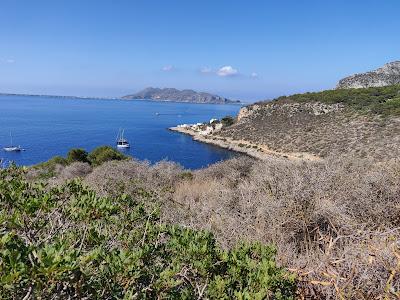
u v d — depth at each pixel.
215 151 57.50
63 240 1.90
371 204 3.79
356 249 2.29
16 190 2.45
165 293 1.80
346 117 53.81
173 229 2.36
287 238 3.59
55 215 2.26
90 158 20.66
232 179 8.00
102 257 1.73
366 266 2.11
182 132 88.62
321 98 67.25
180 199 6.47
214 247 2.26
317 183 4.25
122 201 2.81
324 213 3.73
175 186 8.98
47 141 64.88
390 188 4.01
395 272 2.03
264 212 3.87
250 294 1.77
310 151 43.28
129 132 86.88
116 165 9.77
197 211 4.48
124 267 1.69
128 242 2.20
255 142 58.59
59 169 16.33
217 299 1.85
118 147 59.19
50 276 1.40
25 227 2.00
